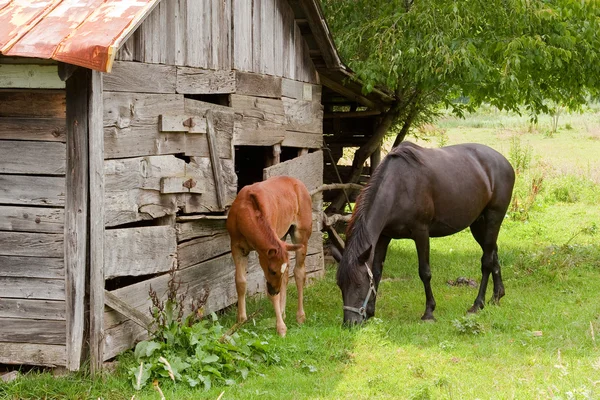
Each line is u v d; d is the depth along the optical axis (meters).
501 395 5.43
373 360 6.47
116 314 6.08
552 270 10.34
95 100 5.64
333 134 13.65
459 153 8.59
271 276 6.74
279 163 9.27
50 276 5.77
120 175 6.11
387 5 12.20
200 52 7.36
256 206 6.89
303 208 8.08
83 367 5.78
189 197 7.19
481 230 8.90
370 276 7.35
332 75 10.88
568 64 11.44
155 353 6.04
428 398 5.34
